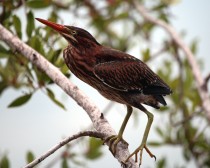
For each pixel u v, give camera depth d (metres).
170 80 15.38
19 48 11.89
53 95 12.58
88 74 12.54
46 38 12.79
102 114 10.80
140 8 15.93
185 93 15.24
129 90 12.38
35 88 12.64
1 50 12.96
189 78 15.35
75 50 12.47
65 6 15.37
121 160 10.51
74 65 12.54
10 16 13.49
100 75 12.38
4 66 14.09
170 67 15.50
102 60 12.52
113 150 10.72
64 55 12.64
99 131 10.70
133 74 12.38
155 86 12.38
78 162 14.08
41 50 12.54
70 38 12.41
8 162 13.62
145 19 16.11
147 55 15.63
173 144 15.16
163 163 14.73
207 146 14.91
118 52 12.65
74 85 11.13
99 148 14.33
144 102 12.48
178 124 14.73
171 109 15.22
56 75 11.36
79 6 15.72
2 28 12.21
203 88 13.52
